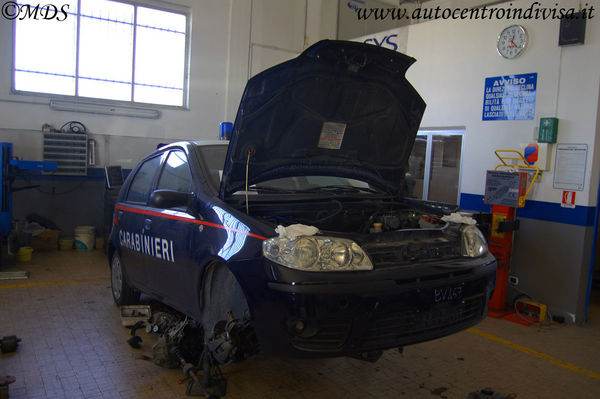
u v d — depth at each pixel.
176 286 3.43
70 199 8.22
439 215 3.56
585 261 4.99
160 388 3.08
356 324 2.40
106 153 8.28
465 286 2.75
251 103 2.85
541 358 3.96
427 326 2.63
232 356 2.87
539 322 5.02
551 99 5.16
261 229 2.66
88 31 8.15
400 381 3.35
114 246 4.59
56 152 7.57
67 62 8.02
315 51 2.81
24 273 6.01
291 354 2.43
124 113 8.38
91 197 8.38
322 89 3.09
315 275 2.38
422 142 6.70
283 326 2.41
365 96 3.29
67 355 3.56
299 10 9.86
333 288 2.35
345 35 10.27
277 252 2.48
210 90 9.12
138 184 4.40
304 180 3.90
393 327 2.52
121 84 8.49
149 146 8.64
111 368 3.35
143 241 3.88
